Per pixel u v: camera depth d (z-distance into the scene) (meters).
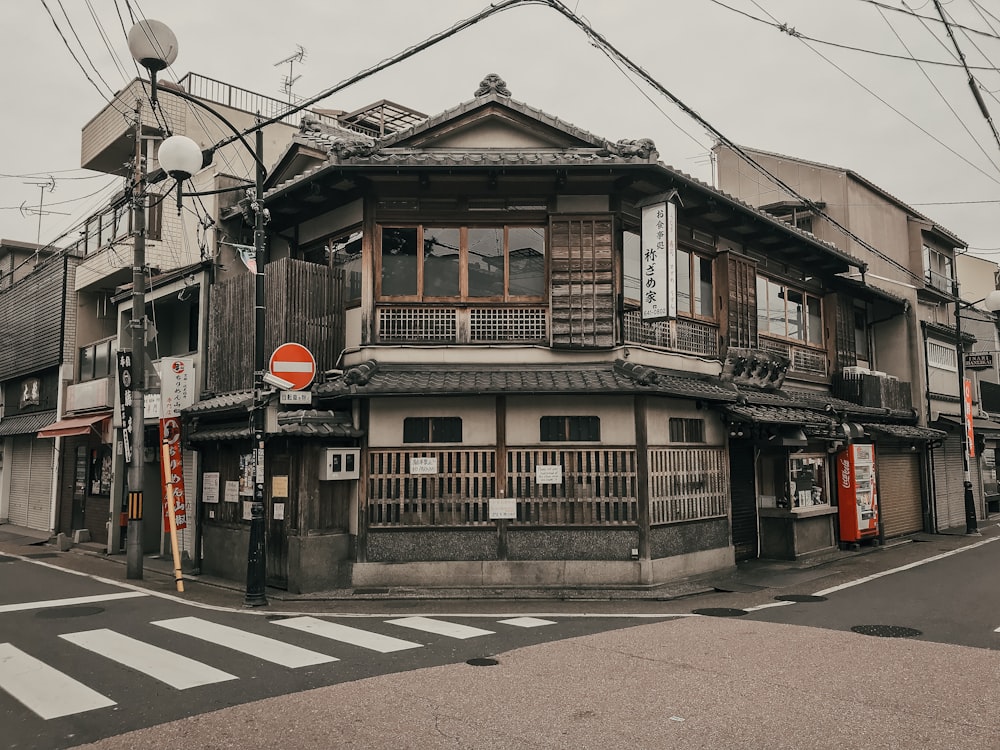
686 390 13.26
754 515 16.77
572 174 12.86
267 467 13.56
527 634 9.38
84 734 5.81
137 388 15.03
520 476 12.98
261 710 6.29
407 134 13.30
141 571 14.66
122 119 21.53
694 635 9.27
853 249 22.84
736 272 16.16
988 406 30.47
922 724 5.89
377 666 7.71
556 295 13.28
